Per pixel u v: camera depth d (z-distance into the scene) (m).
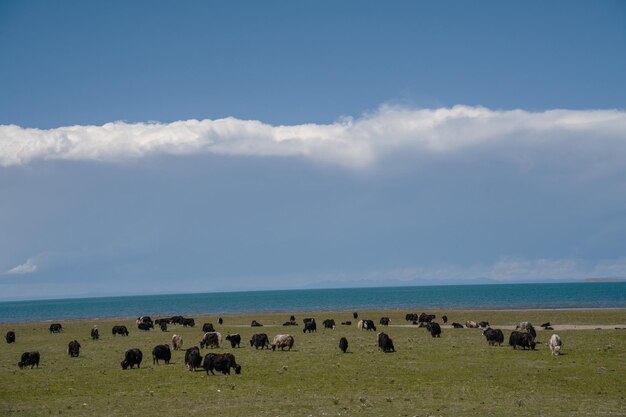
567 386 35.62
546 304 174.88
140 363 47.81
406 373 40.91
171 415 29.12
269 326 94.62
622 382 36.72
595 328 77.69
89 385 38.09
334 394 34.03
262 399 32.81
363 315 124.25
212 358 41.09
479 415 28.34
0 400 33.75
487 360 46.25
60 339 75.50
